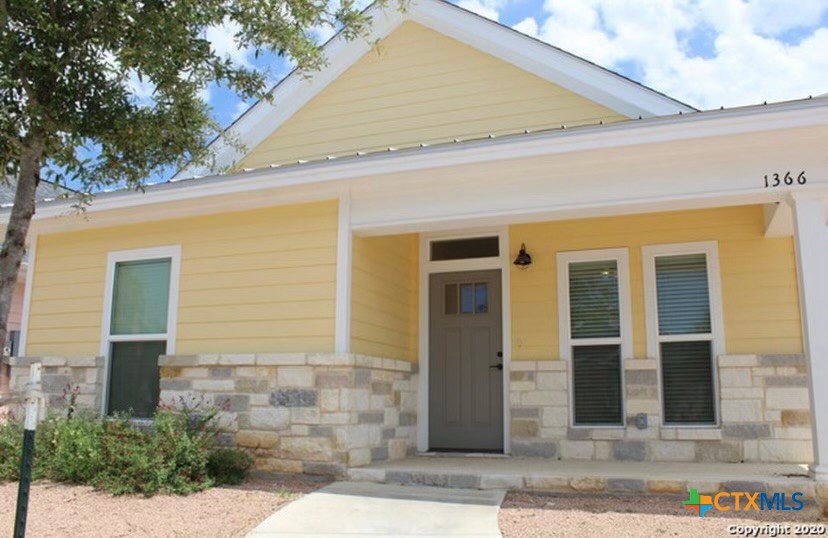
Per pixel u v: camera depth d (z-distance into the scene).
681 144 5.59
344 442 6.30
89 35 3.96
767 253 7.12
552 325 7.66
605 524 4.72
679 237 7.38
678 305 7.30
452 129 8.30
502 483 5.76
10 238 3.73
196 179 6.96
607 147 5.65
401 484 6.03
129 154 4.56
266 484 6.13
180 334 7.34
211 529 4.71
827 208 6.14
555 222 7.87
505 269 7.95
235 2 4.70
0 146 3.81
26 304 8.33
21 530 3.36
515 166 6.13
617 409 7.33
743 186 5.61
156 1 4.07
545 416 7.46
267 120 9.10
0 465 6.41
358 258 6.93
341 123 8.83
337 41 8.79
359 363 6.56
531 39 8.02
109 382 7.71
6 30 3.65
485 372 7.95
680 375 7.20
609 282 7.59
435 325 8.20
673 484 5.39
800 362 6.79
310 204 6.98
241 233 7.25
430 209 6.51
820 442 5.18
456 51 8.48
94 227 8.09
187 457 5.96
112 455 6.02
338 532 4.60
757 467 6.27
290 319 6.85
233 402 6.77
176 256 7.55
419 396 8.06
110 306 7.82
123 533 4.62
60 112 3.90
